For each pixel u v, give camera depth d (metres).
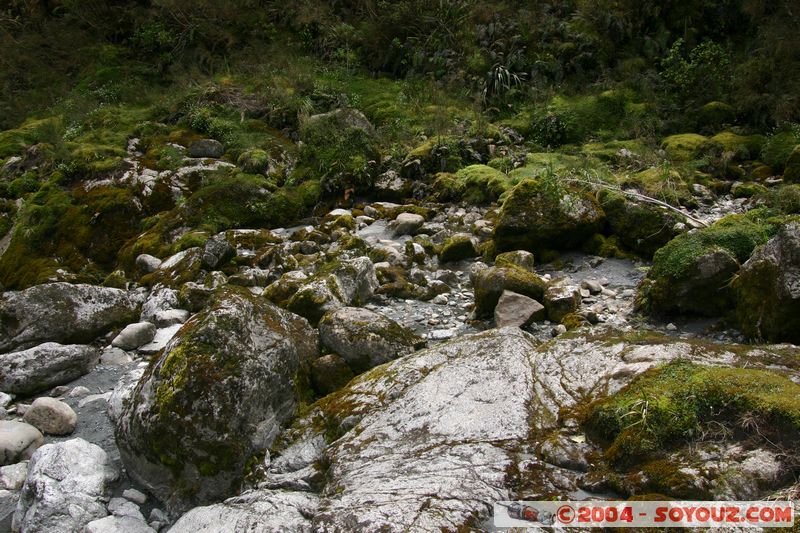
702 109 9.34
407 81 11.13
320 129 9.16
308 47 12.47
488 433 3.40
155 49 13.22
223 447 3.52
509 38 11.23
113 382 5.05
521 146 9.48
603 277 6.04
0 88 13.30
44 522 3.34
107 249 8.04
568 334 4.25
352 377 4.46
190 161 8.94
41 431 4.34
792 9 10.21
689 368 3.44
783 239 4.39
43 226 8.16
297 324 4.64
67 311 5.67
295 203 8.29
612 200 6.57
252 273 6.38
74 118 10.98
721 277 4.86
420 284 6.20
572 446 3.22
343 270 5.76
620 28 10.87
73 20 14.27
